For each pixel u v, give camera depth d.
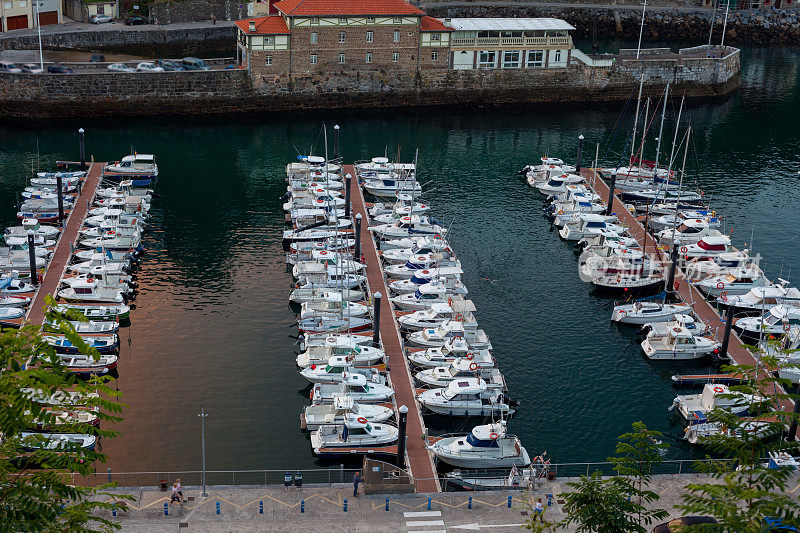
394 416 67.75
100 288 83.88
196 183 118.00
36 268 87.12
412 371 74.56
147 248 97.69
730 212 112.75
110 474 60.12
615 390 73.50
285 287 89.81
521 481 58.09
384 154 133.00
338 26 151.00
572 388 73.56
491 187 120.06
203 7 184.75
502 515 54.66
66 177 112.12
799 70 193.00
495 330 82.31
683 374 76.31
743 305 85.38
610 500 37.12
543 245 101.94
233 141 137.12
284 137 140.12
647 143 141.75
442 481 60.31
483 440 61.94
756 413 32.44
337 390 69.38
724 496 29.38
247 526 52.75
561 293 90.25
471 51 159.88
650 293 91.00
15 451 25.81
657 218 106.38
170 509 53.81
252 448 64.62
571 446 66.06
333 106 156.00
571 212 108.56
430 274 88.69
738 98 170.38
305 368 72.44
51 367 25.25
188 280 90.44
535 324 83.75
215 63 155.25
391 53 155.50
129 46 172.62
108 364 72.31
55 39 164.88
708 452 65.81
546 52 163.38
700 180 124.38
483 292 89.94
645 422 69.25
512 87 162.62
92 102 145.00
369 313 83.12
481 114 157.25
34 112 142.88
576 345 80.25
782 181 124.81
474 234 104.31
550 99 164.88
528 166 125.25
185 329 80.69
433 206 112.50
